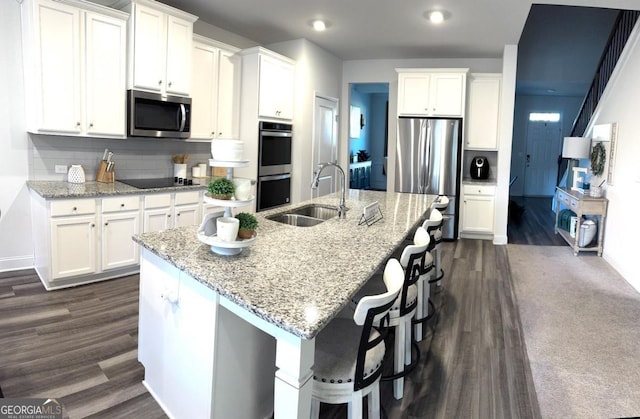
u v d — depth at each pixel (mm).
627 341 3086
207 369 1723
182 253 1970
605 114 5543
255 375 1917
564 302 3840
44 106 3469
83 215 3531
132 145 4434
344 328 1883
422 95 6219
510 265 4988
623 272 4617
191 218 4297
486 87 6289
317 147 6215
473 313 3543
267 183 5281
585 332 3227
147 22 3953
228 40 5348
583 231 5449
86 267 3609
